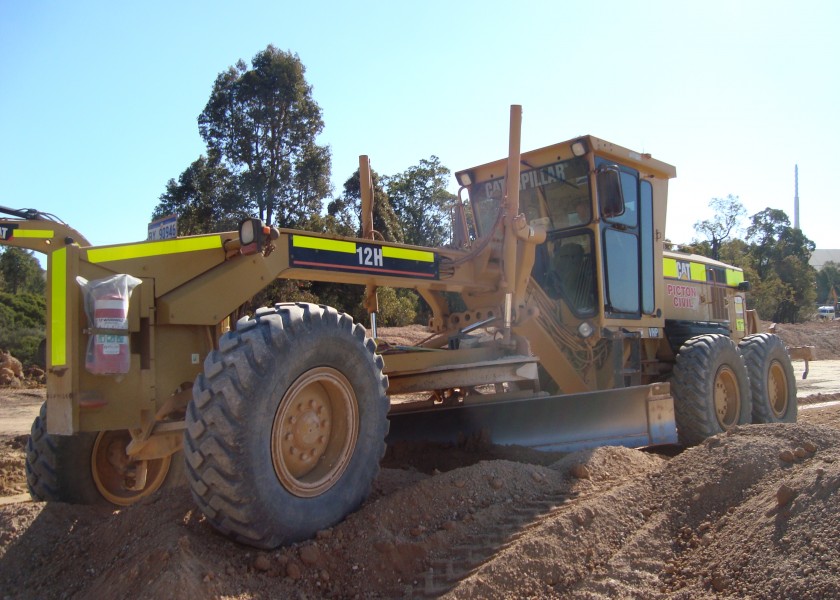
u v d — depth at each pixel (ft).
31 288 142.61
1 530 11.68
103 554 10.99
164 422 12.48
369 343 13.16
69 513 12.64
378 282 16.89
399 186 147.43
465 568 10.96
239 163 88.17
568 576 10.68
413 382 17.40
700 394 22.24
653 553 11.33
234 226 83.56
